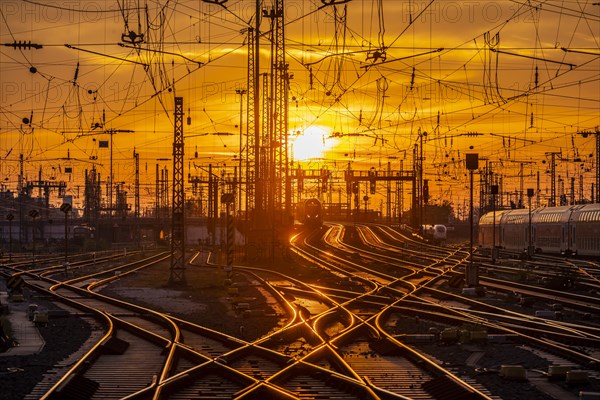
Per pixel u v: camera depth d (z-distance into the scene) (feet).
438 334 109.91
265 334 110.73
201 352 95.25
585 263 264.52
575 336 103.09
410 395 70.28
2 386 73.20
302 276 218.79
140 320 131.03
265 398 68.54
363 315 134.21
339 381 73.67
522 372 77.05
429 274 227.20
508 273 228.84
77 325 123.85
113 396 70.44
